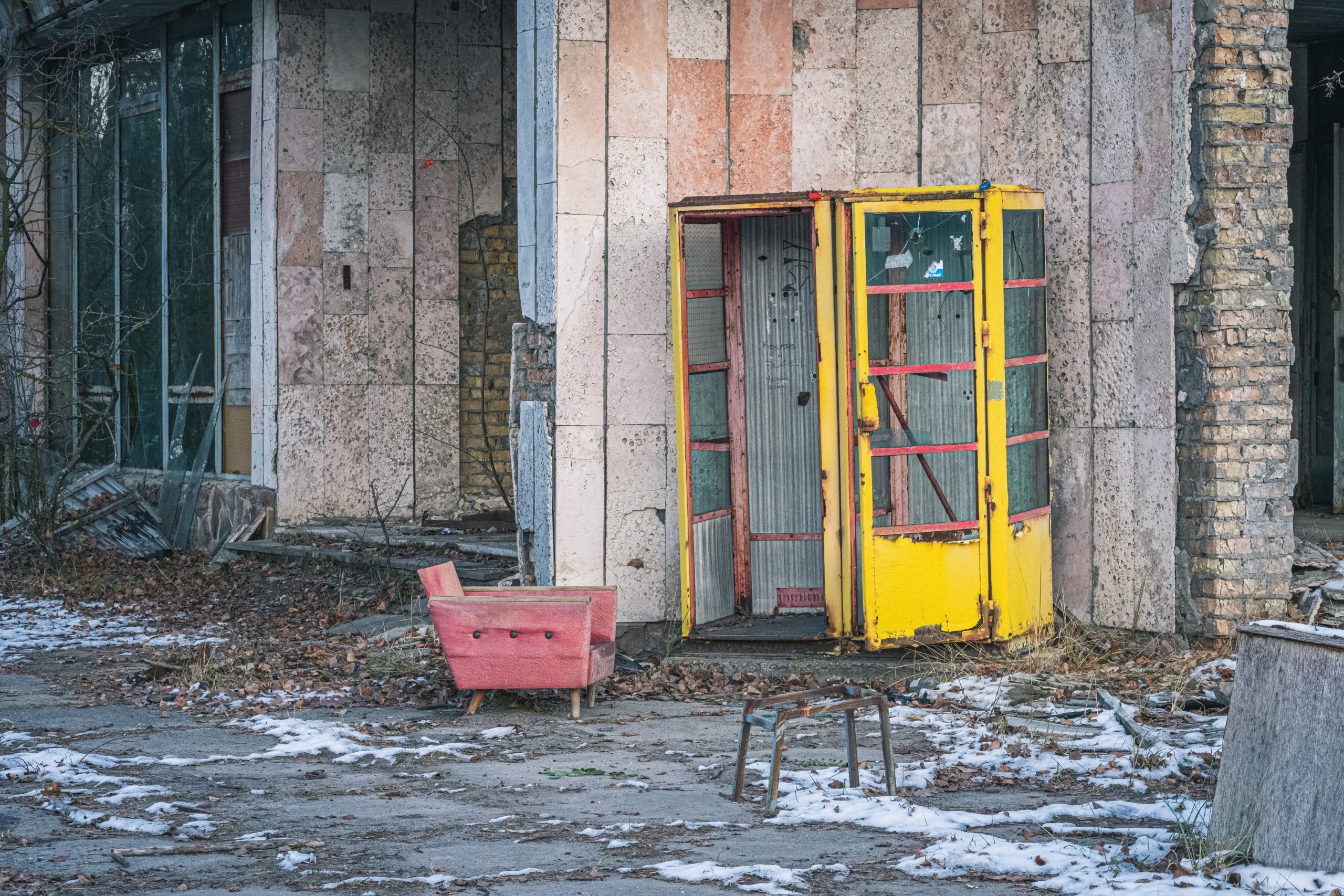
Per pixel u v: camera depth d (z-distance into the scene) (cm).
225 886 481
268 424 1427
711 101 991
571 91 973
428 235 1444
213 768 688
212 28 1538
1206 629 885
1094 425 935
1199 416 886
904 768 643
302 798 622
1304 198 1249
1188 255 879
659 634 974
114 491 1669
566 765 686
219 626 1189
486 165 1465
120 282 1723
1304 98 1252
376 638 1077
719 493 976
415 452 1448
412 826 566
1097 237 930
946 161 973
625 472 986
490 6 1459
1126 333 917
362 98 1422
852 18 987
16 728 801
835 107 988
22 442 1617
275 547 1373
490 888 470
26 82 1828
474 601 811
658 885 468
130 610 1283
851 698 598
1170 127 888
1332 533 1056
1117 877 456
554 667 810
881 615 867
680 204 909
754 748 717
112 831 564
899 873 477
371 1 1421
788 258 980
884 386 872
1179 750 661
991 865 480
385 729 784
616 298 983
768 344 985
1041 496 930
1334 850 440
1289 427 894
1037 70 948
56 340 1772
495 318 1478
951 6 969
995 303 875
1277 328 891
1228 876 450
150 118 1664
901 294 874
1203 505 885
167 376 1644
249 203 1489
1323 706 451
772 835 537
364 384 1430
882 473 872
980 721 752
